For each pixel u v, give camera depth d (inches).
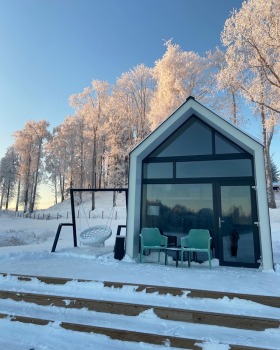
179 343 109.9
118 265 217.9
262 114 638.5
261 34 474.0
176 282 161.8
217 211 235.0
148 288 152.7
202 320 125.6
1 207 1795.0
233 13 509.7
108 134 1100.5
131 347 113.2
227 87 588.7
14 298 158.6
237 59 516.4
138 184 258.2
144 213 262.4
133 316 134.9
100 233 310.8
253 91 549.3
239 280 167.9
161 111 725.3
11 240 525.3
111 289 159.0
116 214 837.8
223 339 110.8
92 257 251.8
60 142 1322.6
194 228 242.4
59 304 148.2
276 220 589.3
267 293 139.2
